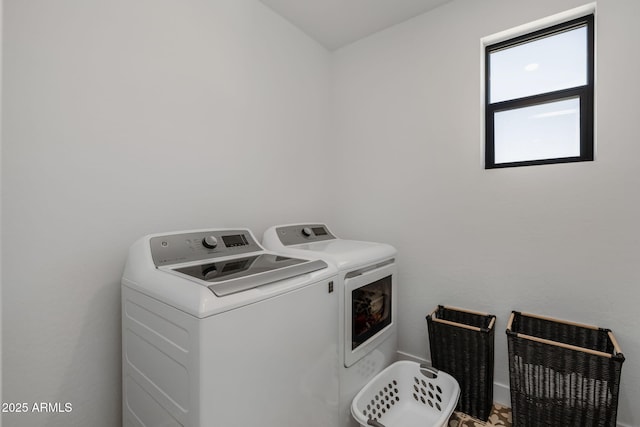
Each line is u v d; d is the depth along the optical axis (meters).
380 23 2.13
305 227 1.99
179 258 1.24
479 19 1.80
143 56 1.37
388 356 1.83
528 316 1.65
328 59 2.47
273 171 2.01
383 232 2.24
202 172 1.60
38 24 1.09
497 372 1.77
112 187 1.28
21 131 1.06
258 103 1.90
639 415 1.41
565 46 1.66
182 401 0.91
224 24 1.70
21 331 1.08
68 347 1.18
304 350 1.18
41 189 1.11
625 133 1.41
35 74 1.09
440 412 1.67
